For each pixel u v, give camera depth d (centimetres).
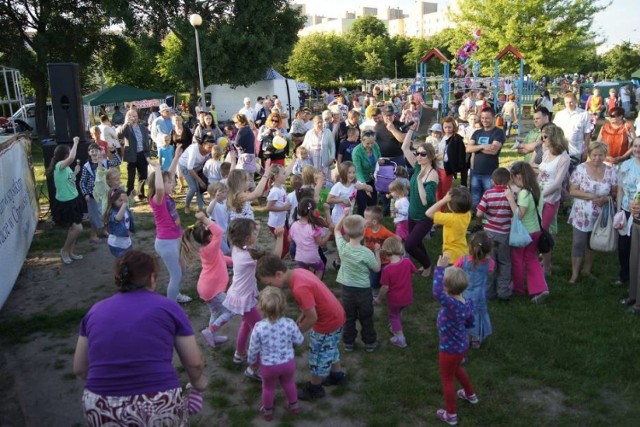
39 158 1983
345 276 508
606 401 439
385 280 523
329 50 5647
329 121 1120
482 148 824
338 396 457
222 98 2978
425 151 658
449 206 586
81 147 1002
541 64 3067
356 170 811
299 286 427
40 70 2659
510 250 620
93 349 279
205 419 430
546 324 561
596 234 640
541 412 428
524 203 589
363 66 6562
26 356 538
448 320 406
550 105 2080
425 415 427
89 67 3117
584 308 599
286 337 409
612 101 2409
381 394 452
